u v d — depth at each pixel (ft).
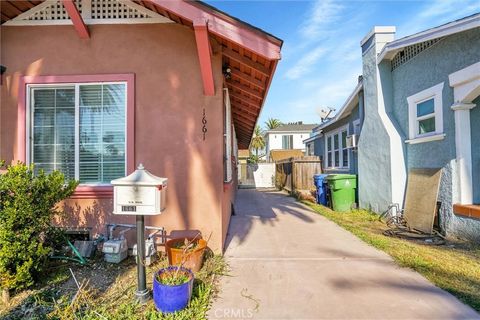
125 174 15.51
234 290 11.18
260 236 19.25
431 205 19.62
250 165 67.92
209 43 13.84
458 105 17.74
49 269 13.23
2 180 11.03
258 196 43.88
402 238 18.61
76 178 15.58
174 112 15.48
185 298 9.63
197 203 15.31
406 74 23.20
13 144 15.55
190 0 12.59
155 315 9.29
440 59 19.39
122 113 15.70
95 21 15.71
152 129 15.47
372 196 26.40
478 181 17.81
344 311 9.61
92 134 15.72
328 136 45.50
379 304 10.03
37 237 11.80
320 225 22.62
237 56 15.25
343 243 17.52
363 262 14.14
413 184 21.94
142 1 14.84
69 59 15.74
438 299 10.32
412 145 22.57
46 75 15.69
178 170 15.38
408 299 10.36
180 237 15.11
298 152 93.25
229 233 20.10
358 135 31.91
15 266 10.90
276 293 10.93
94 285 11.71
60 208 15.37
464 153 17.83
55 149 15.71
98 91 15.74
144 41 15.70
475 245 16.42
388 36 25.46
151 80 15.61
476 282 11.61
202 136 15.39
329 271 13.02
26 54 15.78
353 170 33.73
